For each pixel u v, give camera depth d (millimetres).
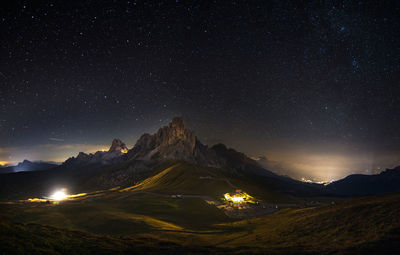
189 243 50344
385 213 43781
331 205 68625
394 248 29891
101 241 40906
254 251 36781
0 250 25891
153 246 42188
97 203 131375
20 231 33812
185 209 125438
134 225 75312
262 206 158125
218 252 38406
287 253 34156
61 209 103438
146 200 148625
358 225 42406
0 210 80250
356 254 29812
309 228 48562
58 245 32906
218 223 94438
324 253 32156
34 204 154375
